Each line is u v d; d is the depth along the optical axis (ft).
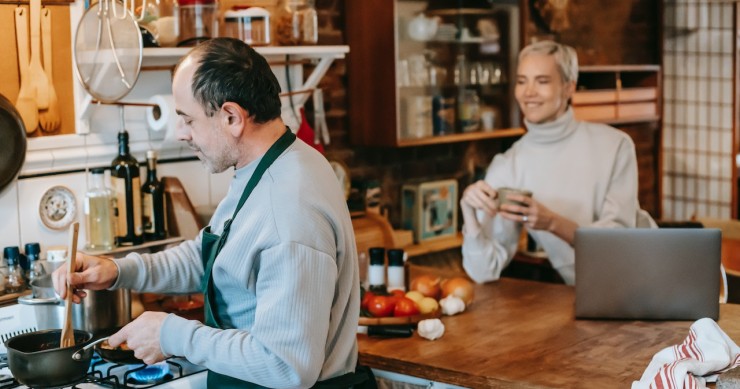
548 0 14.88
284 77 10.82
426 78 12.77
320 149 11.32
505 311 9.23
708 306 8.66
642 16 17.67
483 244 10.47
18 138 8.29
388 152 13.55
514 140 15.19
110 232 8.93
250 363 5.71
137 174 9.09
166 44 9.17
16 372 6.38
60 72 8.85
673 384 6.36
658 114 17.43
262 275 5.81
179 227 9.48
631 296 8.73
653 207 18.06
